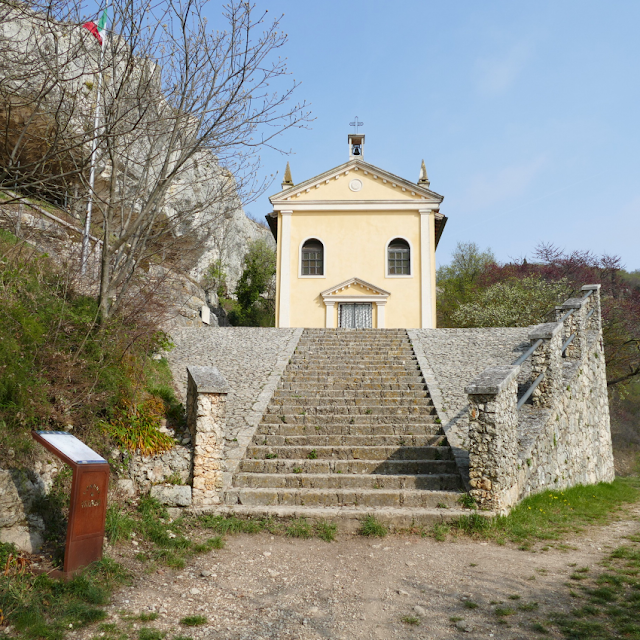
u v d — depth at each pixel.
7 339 5.59
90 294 8.19
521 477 8.14
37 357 6.05
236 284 37.12
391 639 3.91
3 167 5.52
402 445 9.03
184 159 7.36
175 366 12.99
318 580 5.09
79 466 4.57
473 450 7.12
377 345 15.12
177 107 7.41
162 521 6.25
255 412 10.19
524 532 6.66
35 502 4.97
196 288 21.81
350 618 4.27
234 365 13.21
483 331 16.28
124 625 3.96
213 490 6.88
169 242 8.27
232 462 8.09
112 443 6.58
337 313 24.28
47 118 6.71
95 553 4.64
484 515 6.73
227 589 4.80
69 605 4.07
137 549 5.49
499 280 37.47
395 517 6.68
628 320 27.06
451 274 45.53
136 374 7.73
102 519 4.71
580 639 3.85
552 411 10.15
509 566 5.50
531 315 24.12
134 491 6.61
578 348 13.11
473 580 5.10
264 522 6.59
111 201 7.36
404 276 24.38
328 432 9.52
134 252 7.68
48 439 4.75
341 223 24.94
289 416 9.98
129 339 7.92
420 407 10.38
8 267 6.78
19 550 4.59
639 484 14.88
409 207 24.77
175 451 6.94
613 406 33.47
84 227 8.82
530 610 4.39
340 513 6.66
